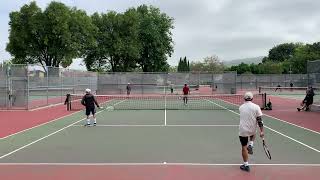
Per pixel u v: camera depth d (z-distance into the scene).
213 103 38.50
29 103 30.77
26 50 62.03
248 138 10.30
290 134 16.42
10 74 29.88
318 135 16.12
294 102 38.62
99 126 19.45
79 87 41.62
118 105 35.91
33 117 24.39
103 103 38.75
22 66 29.73
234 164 10.46
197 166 10.22
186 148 12.91
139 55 78.06
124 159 11.11
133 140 14.72
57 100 35.28
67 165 10.38
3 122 21.53
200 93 53.12
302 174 9.39
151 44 81.88
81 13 65.69
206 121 21.67
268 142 14.21
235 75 48.56
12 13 61.72
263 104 31.25
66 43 62.75
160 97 46.59
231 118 23.39
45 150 12.63
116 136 15.84
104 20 75.50
